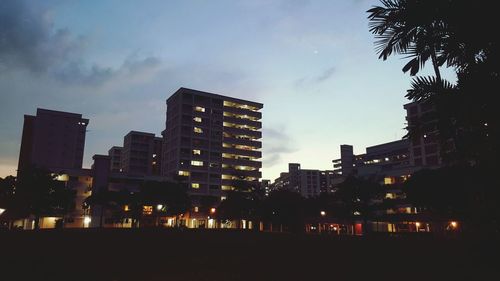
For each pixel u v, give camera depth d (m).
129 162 143.38
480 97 7.03
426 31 8.20
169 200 86.12
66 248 25.58
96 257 20.52
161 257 21.08
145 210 93.69
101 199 84.69
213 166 121.62
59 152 113.62
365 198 69.12
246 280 13.37
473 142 7.39
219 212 98.38
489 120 7.11
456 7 7.09
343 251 24.53
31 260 18.56
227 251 25.33
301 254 22.91
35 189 69.31
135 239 35.72
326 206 82.38
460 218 8.52
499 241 7.86
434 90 7.71
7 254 21.00
